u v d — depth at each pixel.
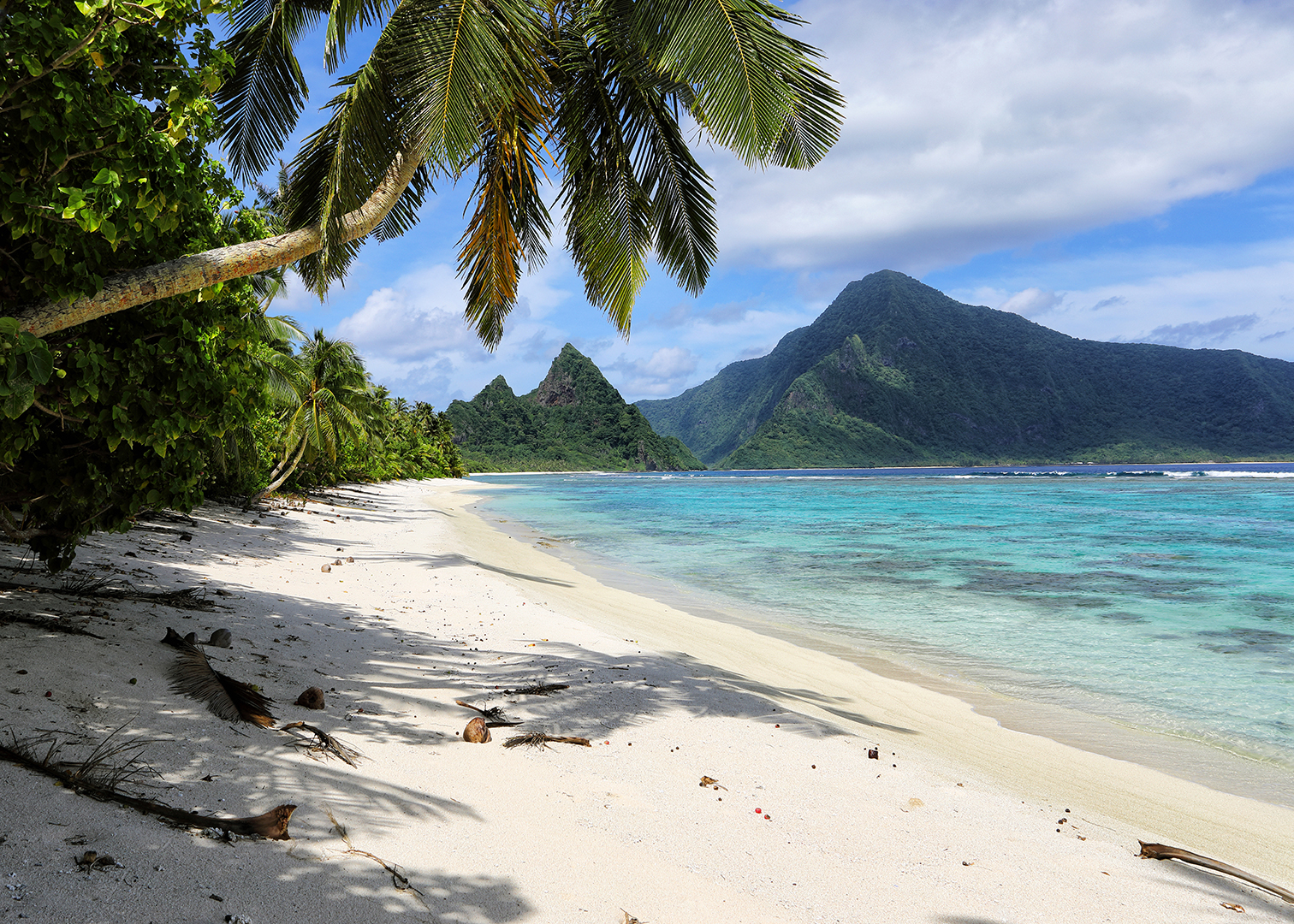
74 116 3.68
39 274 4.04
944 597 15.60
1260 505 47.03
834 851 3.91
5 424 4.59
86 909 2.07
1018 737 7.11
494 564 18.84
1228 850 4.72
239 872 2.54
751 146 5.86
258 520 22.75
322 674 6.06
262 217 7.43
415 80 5.72
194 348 5.34
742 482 121.19
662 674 7.95
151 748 3.46
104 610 6.17
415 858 3.01
